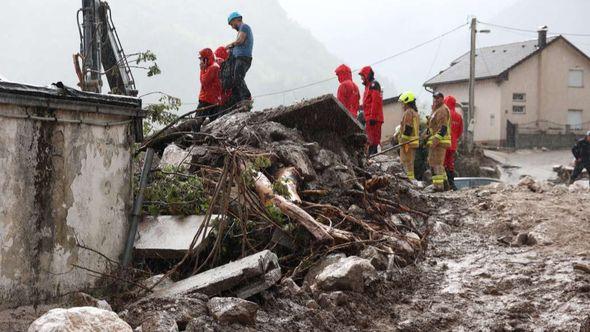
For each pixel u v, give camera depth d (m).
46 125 5.68
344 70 13.82
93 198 6.23
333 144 10.12
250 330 5.40
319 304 6.36
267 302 6.06
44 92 5.54
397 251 8.03
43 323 4.27
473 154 41.75
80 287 6.02
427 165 17.89
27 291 5.50
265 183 7.56
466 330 6.30
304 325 5.82
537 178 37.66
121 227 6.64
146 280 6.38
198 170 8.12
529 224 9.84
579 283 7.24
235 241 7.23
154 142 8.37
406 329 6.22
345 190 8.88
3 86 5.20
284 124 9.80
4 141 5.31
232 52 13.02
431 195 11.90
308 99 9.73
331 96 9.65
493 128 55.53
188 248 6.66
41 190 5.64
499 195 11.72
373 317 6.47
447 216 10.43
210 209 6.66
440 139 14.10
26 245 5.50
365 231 8.16
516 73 55.78
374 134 14.76
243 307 5.44
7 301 5.33
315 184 8.61
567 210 10.53
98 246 6.29
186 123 9.72
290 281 6.46
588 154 24.94
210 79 12.77
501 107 55.12
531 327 6.38
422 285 7.43
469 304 6.89
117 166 6.58
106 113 6.33
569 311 6.66
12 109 5.35
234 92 12.97
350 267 6.68
